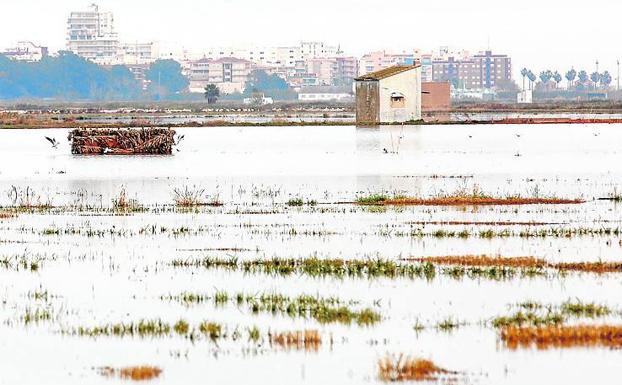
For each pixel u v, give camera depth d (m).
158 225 86.25
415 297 56.88
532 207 95.50
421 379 43.00
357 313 53.19
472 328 50.34
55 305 56.34
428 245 73.88
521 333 48.50
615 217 88.00
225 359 46.03
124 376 44.03
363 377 43.44
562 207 95.19
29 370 44.91
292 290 59.16
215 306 55.50
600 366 44.28
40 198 107.94
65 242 77.62
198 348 47.62
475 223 84.88
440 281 60.84
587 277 61.38
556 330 48.72
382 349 47.09
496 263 66.06
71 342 48.81
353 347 47.47
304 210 95.06
